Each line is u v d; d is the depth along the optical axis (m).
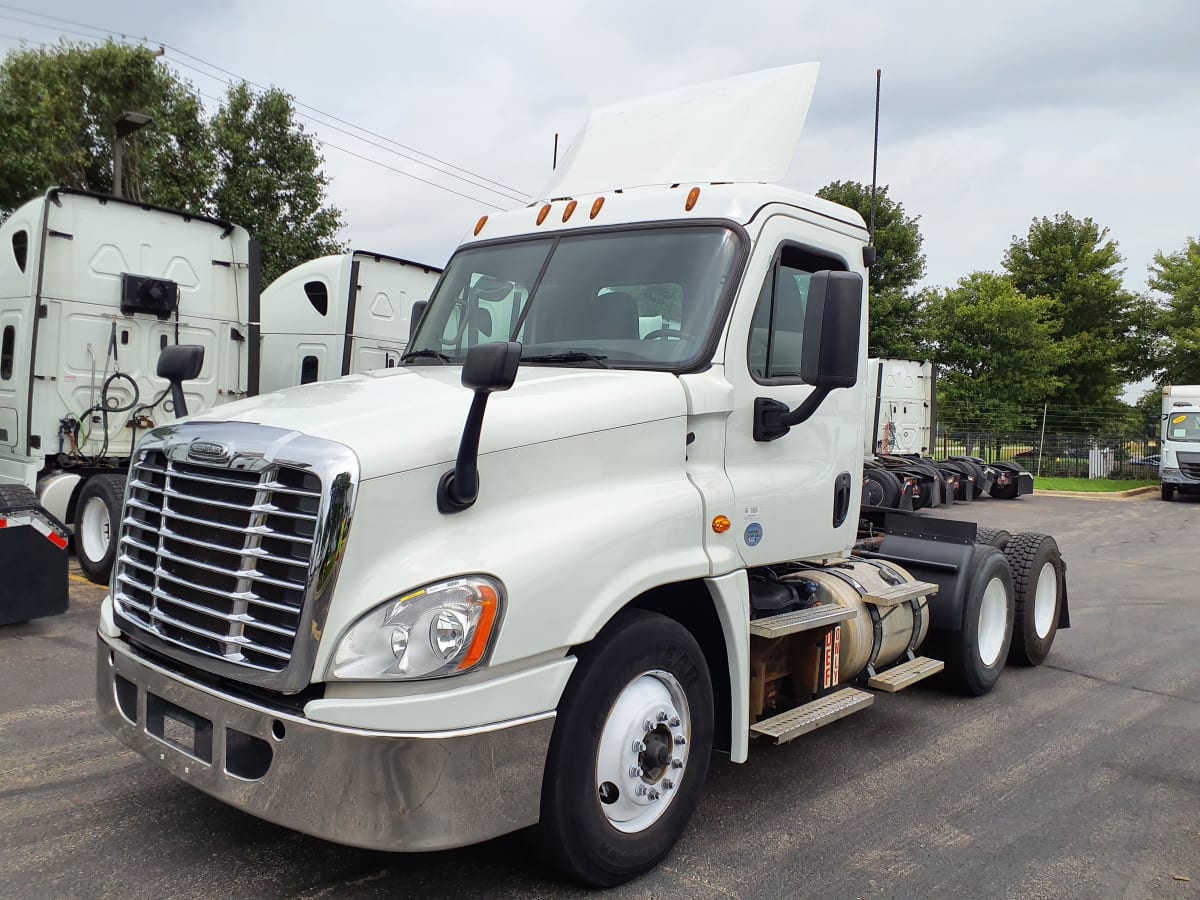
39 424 9.07
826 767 4.93
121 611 3.60
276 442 3.07
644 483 3.69
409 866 3.60
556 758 3.23
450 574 2.96
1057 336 44.09
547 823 3.26
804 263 4.54
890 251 37.56
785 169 4.52
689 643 3.71
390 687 2.88
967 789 4.68
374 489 2.96
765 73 4.83
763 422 4.15
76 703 5.45
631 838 3.50
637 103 5.23
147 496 3.58
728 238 4.12
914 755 5.15
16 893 3.33
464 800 2.94
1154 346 43.28
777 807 4.37
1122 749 5.35
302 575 2.94
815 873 3.72
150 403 9.73
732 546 3.95
